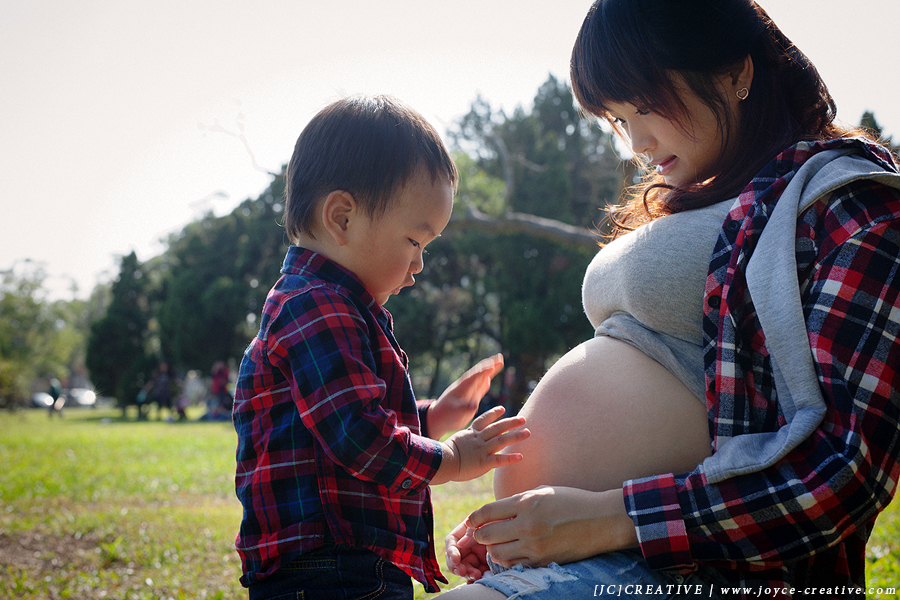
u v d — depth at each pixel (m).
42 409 49.72
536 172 26.62
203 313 30.84
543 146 27.78
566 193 26.44
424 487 1.56
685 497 1.28
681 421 1.48
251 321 31.70
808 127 1.66
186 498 7.43
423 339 28.12
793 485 1.19
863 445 1.16
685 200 1.62
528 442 1.67
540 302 24.88
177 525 5.60
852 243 1.28
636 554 1.37
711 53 1.54
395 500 1.62
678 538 1.26
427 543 1.69
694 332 1.50
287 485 1.56
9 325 55.44
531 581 1.34
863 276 1.26
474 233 25.78
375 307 1.75
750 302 1.38
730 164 1.62
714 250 1.44
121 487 8.09
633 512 1.30
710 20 1.54
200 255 32.62
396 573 1.60
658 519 1.28
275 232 31.39
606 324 1.68
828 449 1.19
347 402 1.49
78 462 10.54
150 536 5.21
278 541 1.53
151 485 8.20
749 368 1.37
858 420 1.19
